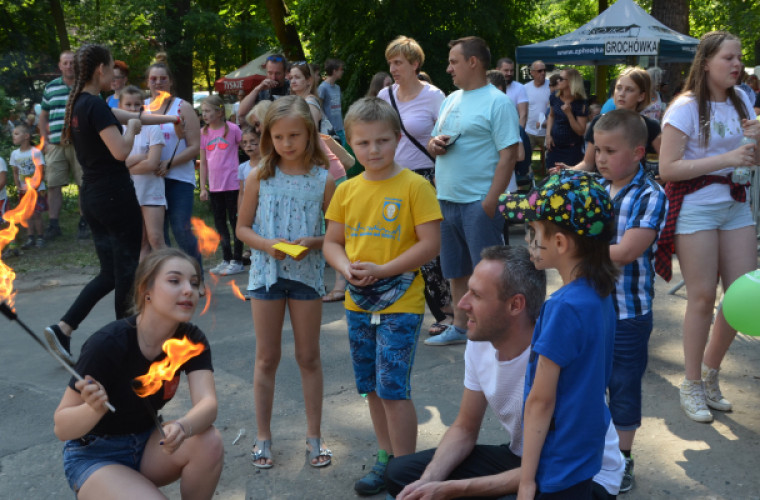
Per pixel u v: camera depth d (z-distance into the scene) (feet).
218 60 68.69
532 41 54.80
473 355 8.09
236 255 23.75
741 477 10.53
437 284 16.98
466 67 14.83
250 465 11.28
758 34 55.98
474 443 8.31
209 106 22.66
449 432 8.33
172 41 64.08
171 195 20.27
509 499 7.25
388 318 9.99
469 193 15.08
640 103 13.98
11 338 17.72
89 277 23.82
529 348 7.52
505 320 7.40
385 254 10.03
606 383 7.20
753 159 11.38
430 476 7.86
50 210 29.91
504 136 14.57
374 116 9.82
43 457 11.63
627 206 9.98
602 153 10.14
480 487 7.41
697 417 12.26
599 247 6.75
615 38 35.01
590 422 6.71
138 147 19.49
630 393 10.14
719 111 11.80
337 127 29.40
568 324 6.57
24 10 45.11
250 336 17.37
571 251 6.75
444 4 45.57
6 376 15.14
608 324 6.98
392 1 44.78
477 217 14.97
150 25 62.64
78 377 7.79
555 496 6.79
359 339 10.37
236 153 23.18
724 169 11.78
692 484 10.41
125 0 60.13
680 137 11.75
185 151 19.90
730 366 14.64
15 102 36.32
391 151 9.98
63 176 29.66
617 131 9.96
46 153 29.19
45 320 19.22
